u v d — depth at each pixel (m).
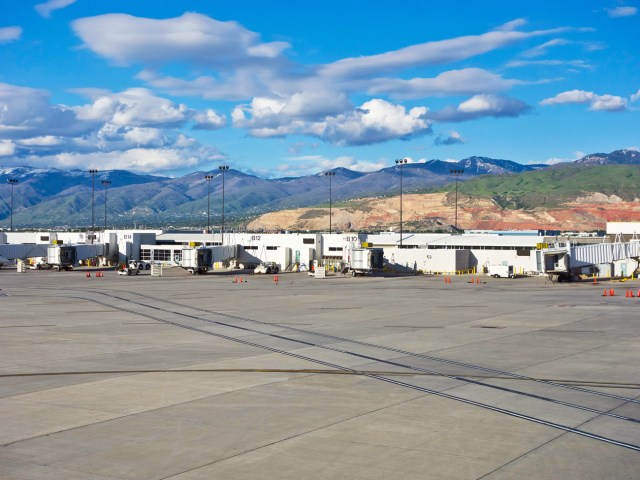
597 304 68.00
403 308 65.38
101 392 29.77
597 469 19.64
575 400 28.14
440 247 135.88
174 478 19.08
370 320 55.97
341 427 24.09
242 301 72.88
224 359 38.12
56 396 29.05
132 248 152.75
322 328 51.19
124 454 21.20
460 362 36.97
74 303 70.88
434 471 19.52
